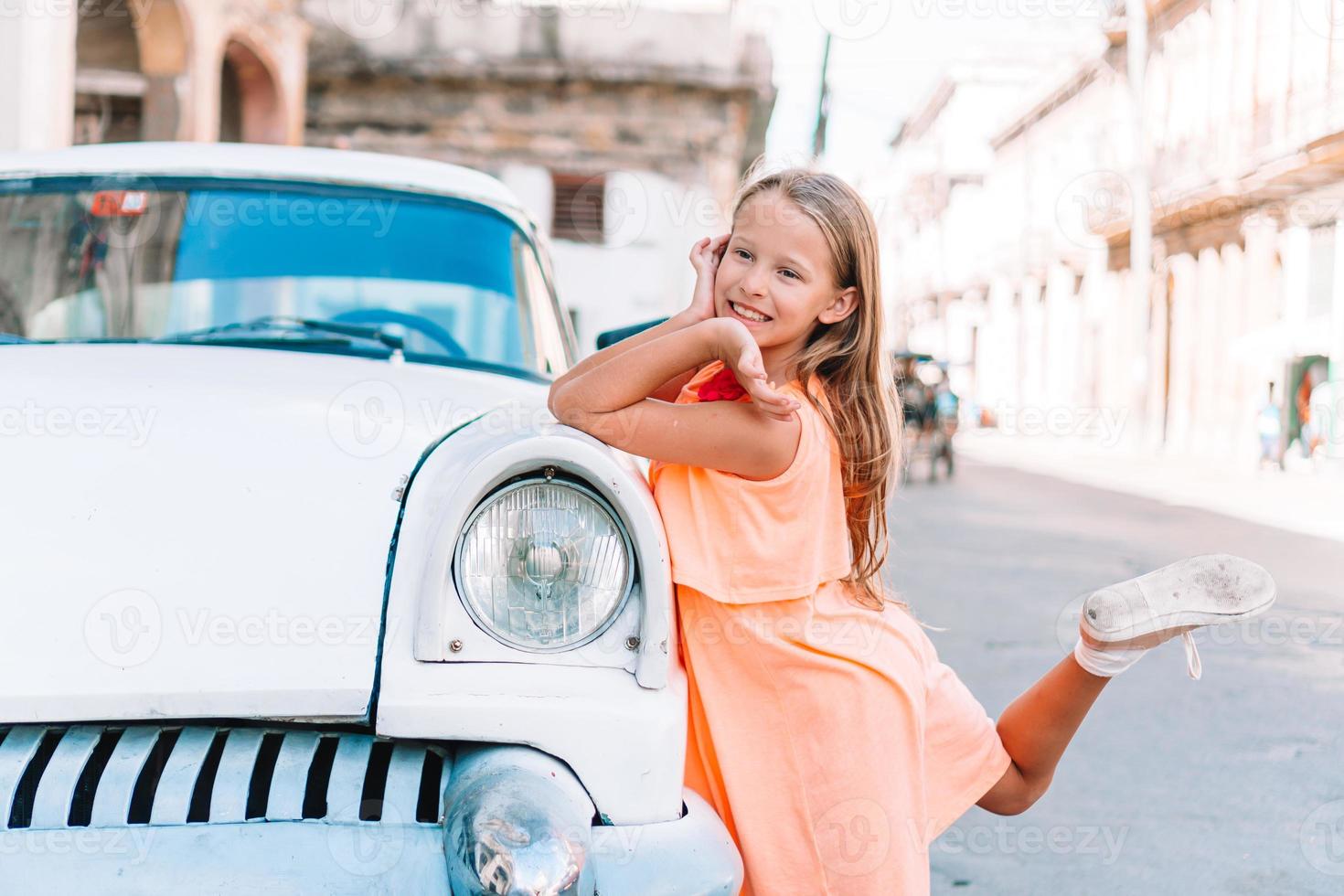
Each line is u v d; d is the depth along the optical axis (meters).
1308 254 17.83
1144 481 15.31
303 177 2.91
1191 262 22.34
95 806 1.44
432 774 1.57
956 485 14.54
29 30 8.80
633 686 1.58
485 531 1.57
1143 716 3.96
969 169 38.97
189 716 1.49
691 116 18.27
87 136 12.24
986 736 1.99
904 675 1.78
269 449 1.69
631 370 1.69
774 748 1.70
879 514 1.91
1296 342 17.67
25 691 1.47
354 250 2.85
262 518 1.61
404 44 18.00
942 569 7.16
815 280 1.80
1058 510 11.13
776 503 1.71
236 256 2.82
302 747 1.53
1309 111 17.22
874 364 1.89
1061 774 3.38
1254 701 4.15
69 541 1.56
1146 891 2.63
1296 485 14.54
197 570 1.55
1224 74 19.95
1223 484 14.72
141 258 2.81
